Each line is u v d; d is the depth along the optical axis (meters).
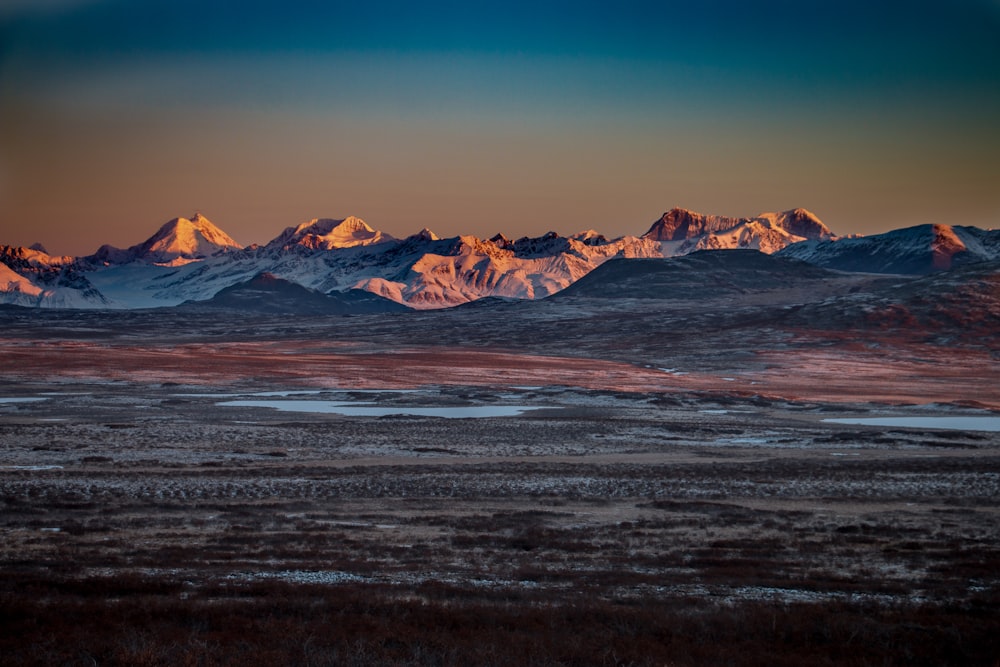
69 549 46.56
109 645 27.23
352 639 29.03
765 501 73.25
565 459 101.38
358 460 97.31
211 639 28.69
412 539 53.19
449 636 29.75
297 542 51.19
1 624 29.58
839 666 28.14
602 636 30.56
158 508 62.59
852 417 162.38
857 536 57.09
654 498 73.88
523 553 49.75
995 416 167.50
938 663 29.02
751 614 34.44
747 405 174.12
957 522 63.84
